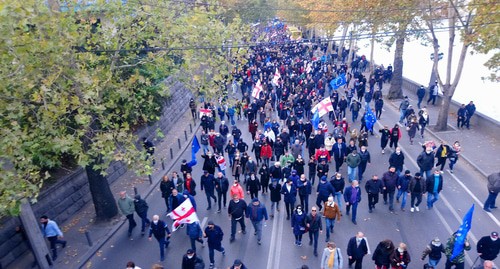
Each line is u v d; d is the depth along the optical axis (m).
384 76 37.19
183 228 14.70
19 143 9.94
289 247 12.98
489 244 10.53
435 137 22.45
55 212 15.52
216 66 16.50
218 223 14.78
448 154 17.70
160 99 23.62
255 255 12.66
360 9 24.17
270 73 36.28
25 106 10.86
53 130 10.83
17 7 8.96
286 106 24.94
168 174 20.45
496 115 29.62
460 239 10.03
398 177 14.53
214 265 12.22
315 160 16.97
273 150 19.94
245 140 24.00
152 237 14.34
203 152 22.38
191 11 16.80
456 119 25.17
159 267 8.78
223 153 21.64
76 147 11.02
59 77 11.02
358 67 41.59
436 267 11.60
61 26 10.52
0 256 12.76
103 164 11.88
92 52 12.33
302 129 21.22
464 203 15.22
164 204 17.02
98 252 13.64
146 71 18.27
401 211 14.80
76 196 16.88
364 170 17.09
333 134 19.97
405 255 9.98
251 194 15.21
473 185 16.70
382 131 20.03
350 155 16.39
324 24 35.53
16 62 10.34
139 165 12.88
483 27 16.73
